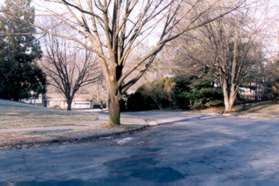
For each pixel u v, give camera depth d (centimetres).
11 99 4022
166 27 1683
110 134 1359
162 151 985
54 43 4328
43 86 4294
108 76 1616
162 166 786
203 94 3419
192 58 2956
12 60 3994
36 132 1361
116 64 1588
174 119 2186
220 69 2944
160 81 3716
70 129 1484
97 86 5981
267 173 718
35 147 1073
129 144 1130
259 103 3350
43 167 782
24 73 4031
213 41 2806
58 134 1295
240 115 2566
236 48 2864
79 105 6575
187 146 1069
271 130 1505
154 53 1583
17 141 1126
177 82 3588
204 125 1772
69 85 4475
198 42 2839
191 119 2202
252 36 2834
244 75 3020
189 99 3575
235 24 2733
